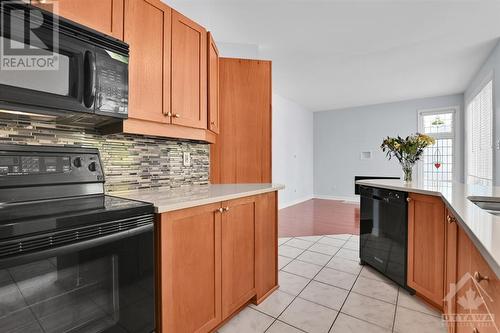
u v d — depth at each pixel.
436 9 2.47
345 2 2.35
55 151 1.25
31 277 0.84
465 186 2.07
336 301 1.92
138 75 1.44
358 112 6.84
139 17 1.45
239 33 2.88
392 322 1.67
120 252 1.05
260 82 2.38
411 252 1.96
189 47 1.76
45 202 1.17
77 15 1.19
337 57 3.61
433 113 5.89
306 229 4.02
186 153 2.11
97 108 1.19
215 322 1.50
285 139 6.12
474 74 4.34
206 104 1.92
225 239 1.57
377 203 2.36
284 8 2.43
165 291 1.21
